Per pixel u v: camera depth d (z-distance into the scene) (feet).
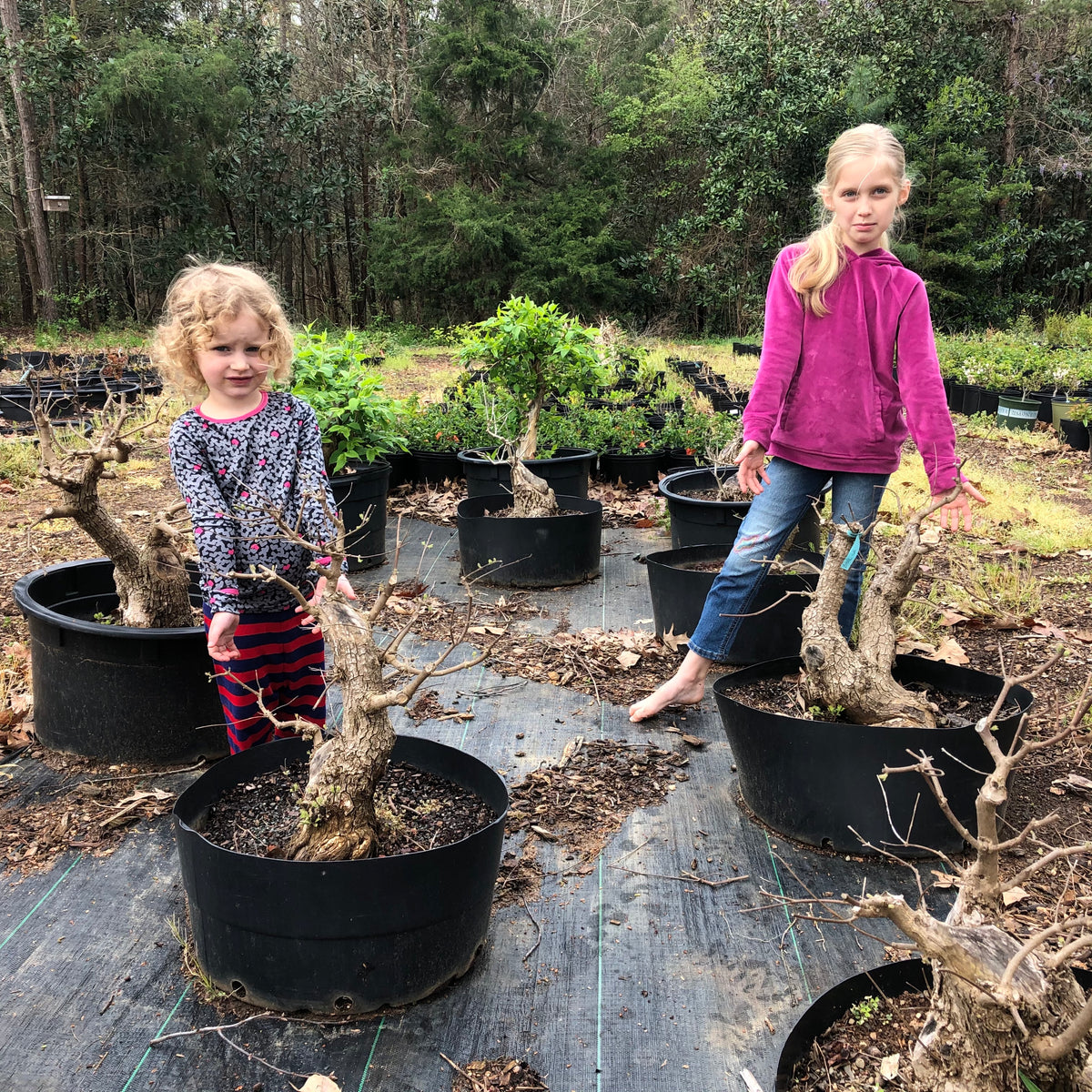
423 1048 5.82
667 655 12.28
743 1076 5.66
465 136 78.28
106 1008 6.15
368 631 6.22
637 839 8.19
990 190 71.61
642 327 80.02
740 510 14.07
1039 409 32.91
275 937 5.86
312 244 95.30
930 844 7.72
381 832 6.36
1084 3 71.97
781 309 8.77
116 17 74.23
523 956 6.70
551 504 15.58
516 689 11.29
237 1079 5.58
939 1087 4.56
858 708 7.97
